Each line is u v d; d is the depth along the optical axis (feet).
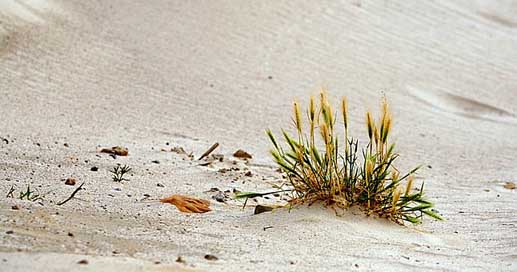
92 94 41.57
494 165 36.37
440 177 32.60
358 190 21.16
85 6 53.26
